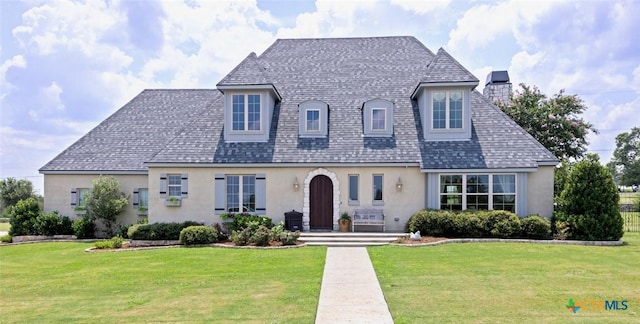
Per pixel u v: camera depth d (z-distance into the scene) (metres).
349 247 16.16
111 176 22.05
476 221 17.23
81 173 22.17
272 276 11.41
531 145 19.00
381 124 20.12
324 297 9.24
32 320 8.17
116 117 24.89
